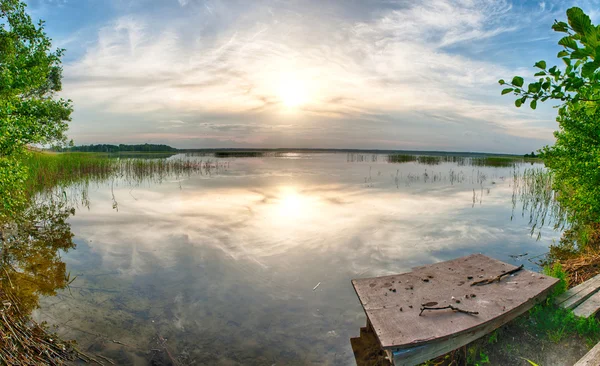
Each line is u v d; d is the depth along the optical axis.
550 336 4.74
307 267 7.75
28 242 9.53
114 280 7.17
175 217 12.26
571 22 2.01
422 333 4.20
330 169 33.25
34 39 16.27
